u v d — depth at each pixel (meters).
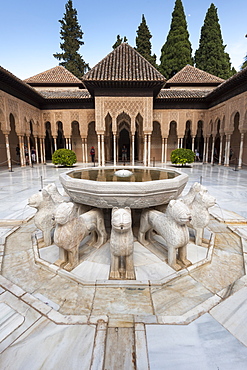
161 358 1.17
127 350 1.22
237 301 1.60
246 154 13.86
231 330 1.35
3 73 8.82
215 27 22.30
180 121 14.67
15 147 15.09
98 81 10.68
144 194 2.21
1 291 1.74
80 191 2.41
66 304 1.61
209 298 1.65
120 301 1.65
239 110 10.73
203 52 22.83
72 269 2.05
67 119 14.77
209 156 18.61
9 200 4.74
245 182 6.99
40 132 14.84
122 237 1.90
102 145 12.36
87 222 2.26
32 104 13.33
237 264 2.18
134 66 11.81
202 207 2.48
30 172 10.00
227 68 22.56
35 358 1.18
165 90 15.46
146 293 1.74
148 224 2.47
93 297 1.69
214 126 13.82
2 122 10.05
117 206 2.33
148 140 12.41
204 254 2.33
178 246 2.03
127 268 1.98
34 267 2.12
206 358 1.17
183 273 1.97
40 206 2.47
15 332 1.35
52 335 1.32
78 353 1.20
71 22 25.89
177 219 1.96
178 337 1.31
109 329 1.37
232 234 2.92
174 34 23.17
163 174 3.61
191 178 7.93
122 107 11.99
